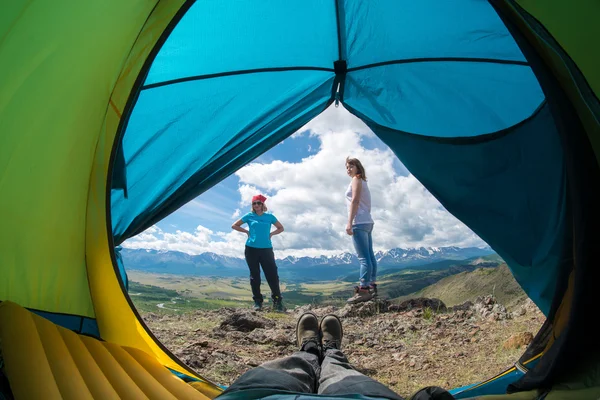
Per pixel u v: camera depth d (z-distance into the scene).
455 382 3.07
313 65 3.33
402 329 4.68
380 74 3.42
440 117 3.41
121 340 2.41
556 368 1.80
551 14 1.92
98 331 2.36
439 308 5.54
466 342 4.06
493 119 3.18
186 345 4.01
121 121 2.30
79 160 2.24
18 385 1.51
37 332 1.84
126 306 2.44
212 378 3.14
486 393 2.34
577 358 1.78
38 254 2.08
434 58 3.22
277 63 3.21
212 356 3.64
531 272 2.94
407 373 3.39
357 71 3.42
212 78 3.11
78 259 2.32
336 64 3.35
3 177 1.83
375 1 2.86
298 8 2.87
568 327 1.79
